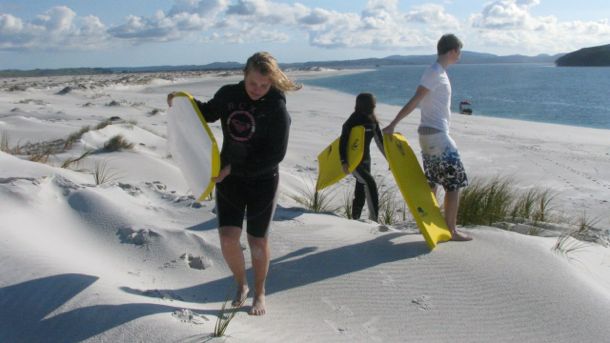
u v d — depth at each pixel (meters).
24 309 2.85
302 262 4.03
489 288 3.71
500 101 36.25
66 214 4.40
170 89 48.97
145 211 4.78
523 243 4.57
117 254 3.94
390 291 3.65
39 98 29.83
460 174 4.48
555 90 49.06
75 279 3.13
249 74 2.99
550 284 3.79
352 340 3.07
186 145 3.18
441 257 4.15
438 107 4.45
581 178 10.39
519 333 3.27
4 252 3.36
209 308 3.27
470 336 3.21
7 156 5.95
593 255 4.70
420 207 4.46
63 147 9.22
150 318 2.78
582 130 18.91
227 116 3.10
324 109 25.09
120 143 9.05
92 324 2.71
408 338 3.15
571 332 3.29
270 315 3.26
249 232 3.26
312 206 6.11
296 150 12.43
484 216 5.87
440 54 4.41
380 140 5.61
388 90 49.69
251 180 3.20
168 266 3.81
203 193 2.96
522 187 9.52
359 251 4.25
